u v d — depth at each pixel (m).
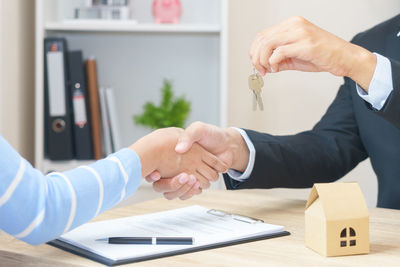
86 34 2.07
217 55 2.11
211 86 2.12
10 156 0.60
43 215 0.60
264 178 1.04
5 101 1.68
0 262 0.69
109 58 2.10
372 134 1.28
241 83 2.16
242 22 2.14
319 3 2.13
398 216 0.91
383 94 0.87
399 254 0.68
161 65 2.11
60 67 1.81
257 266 0.62
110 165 0.69
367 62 0.87
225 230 0.77
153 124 1.98
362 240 0.67
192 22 2.11
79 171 0.66
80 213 0.64
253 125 2.17
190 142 0.88
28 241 0.62
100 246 0.68
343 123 1.32
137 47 2.10
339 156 1.21
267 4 2.14
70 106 1.85
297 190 2.12
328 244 0.66
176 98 2.06
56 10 2.03
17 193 0.59
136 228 0.78
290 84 2.16
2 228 0.61
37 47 1.79
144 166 0.79
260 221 0.83
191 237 0.70
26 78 1.91
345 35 2.14
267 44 0.89
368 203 2.15
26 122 1.92
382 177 1.29
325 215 0.66
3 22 1.65
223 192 1.13
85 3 1.93
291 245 0.72
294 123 2.17
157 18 1.97
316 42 0.86
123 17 1.89
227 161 0.97
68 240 0.71
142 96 2.11
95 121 1.87
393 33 1.31
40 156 1.81
